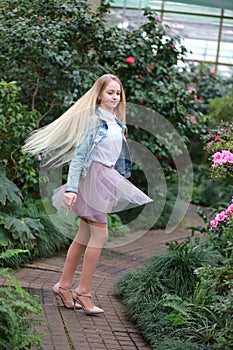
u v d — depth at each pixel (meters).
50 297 4.91
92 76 7.16
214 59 13.22
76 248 4.64
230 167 4.81
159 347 3.87
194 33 13.00
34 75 7.16
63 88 7.16
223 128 6.25
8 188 5.95
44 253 6.03
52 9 7.20
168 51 8.17
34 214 6.37
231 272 4.14
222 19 12.80
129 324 4.50
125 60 7.63
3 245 5.57
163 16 12.79
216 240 5.52
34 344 3.77
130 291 4.91
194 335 4.04
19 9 7.19
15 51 6.96
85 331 4.25
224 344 3.80
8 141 6.42
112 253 6.56
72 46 7.38
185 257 4.95
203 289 4.41
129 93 7.96
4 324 3.30
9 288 3.50
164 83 8.20
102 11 7.62
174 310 4.33
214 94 12.39
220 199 9.80
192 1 8.99
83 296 4.58
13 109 6.28
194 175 11.05
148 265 5.25
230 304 3.85
